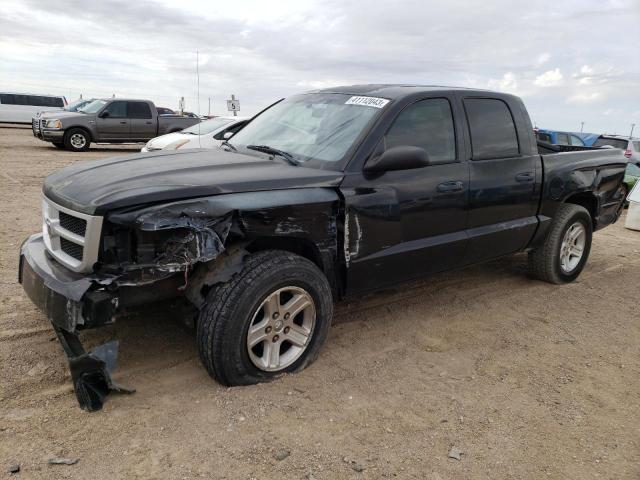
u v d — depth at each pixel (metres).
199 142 10.06
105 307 2.95
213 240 3.05
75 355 3.09
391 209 3.85
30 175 11.75
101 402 3.04
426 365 3.80
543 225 5.27
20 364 3.46
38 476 2.50
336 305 4.82
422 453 2.83
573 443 3.00
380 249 3.88
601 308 5.17
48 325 4.02
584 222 5.78
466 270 6.14
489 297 5.29
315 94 4.73
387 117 3.94
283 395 3.27
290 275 3.31
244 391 3.27
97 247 3.00
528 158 4.99
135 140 19.20
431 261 4.28
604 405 3.41
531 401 3.41
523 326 4.61
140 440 2.79
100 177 3.37
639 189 9.81
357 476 2.63
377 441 2.90
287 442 2.84
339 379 3.51
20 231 6.74
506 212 4.82
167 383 3.35
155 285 3.16
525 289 5.58
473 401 3.36
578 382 3.69
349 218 3.64
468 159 4.45
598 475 2.75
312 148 3.97
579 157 5.62
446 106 4.39
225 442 2.81
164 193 3.01
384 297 5.11
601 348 4.26
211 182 3.21
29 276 3.36
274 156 4.00
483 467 2.75
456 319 4.68
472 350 4.08
